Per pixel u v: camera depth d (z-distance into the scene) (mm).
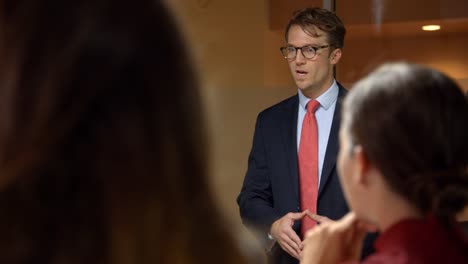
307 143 3389
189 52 653
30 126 569
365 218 1226
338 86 3496
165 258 609
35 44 579
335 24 3418
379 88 1184
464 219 3381
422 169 1139
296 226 3318
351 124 1210
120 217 587
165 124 613
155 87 609
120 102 592
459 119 1162
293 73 3445
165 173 611
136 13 609
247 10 4812
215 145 676
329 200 3285
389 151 1146
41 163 568
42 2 585
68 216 577
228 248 652
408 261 1100
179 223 619
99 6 593
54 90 570
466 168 1191
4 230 568
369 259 1146
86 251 577
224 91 4605
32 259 568
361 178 1191
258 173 3502
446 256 1109
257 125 3598
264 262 715
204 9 4770
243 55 4781
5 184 565
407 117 1143
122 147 589
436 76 1192
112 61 586
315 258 1365
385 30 4586
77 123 577
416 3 4527
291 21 3492
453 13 4480
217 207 668
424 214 1166
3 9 589
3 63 579
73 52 576
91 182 582
